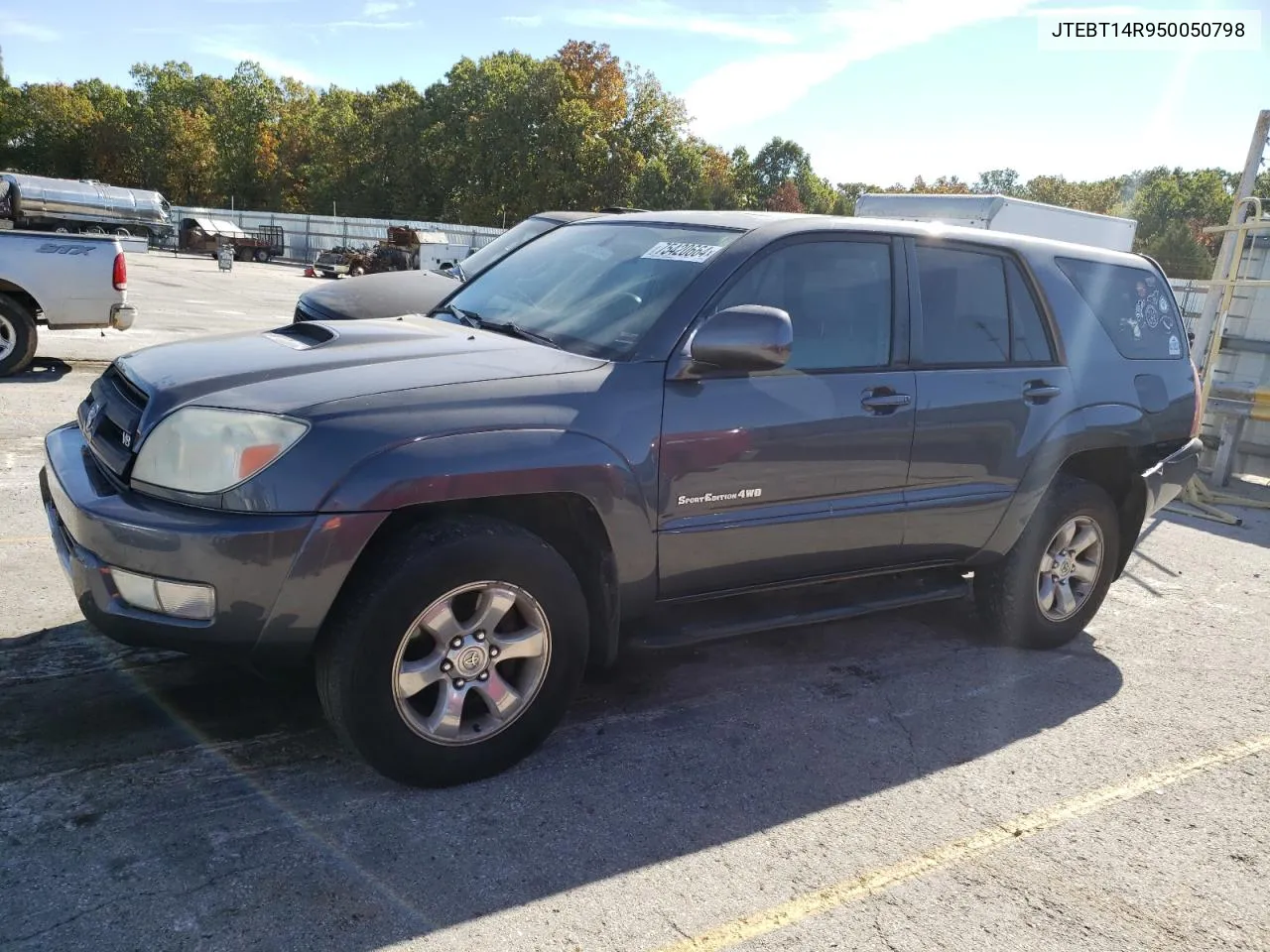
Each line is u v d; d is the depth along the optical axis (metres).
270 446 2.69
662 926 2.46
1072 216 12.62
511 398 2.97
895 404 3.70
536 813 2.91
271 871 2.54
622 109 71.75
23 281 8.86
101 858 2.53
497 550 2.89
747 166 95.62
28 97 88.06
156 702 3.38
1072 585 4.69
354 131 78.69
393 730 2.84
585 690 3.81
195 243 50.53
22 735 3.10
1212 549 6.94
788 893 2.64
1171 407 4.77
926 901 2.65
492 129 68.50
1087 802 3.26
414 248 37.44
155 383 3.01
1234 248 8.96
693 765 3.28
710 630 3.51
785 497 3.49
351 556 2.69
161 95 96.19
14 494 5.57
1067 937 2.55
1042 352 4.32
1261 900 2.78
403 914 2.42
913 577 4.33
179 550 2.63
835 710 3.79
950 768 3.42
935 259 4.02
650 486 3.16
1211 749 3.74
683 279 3.45
